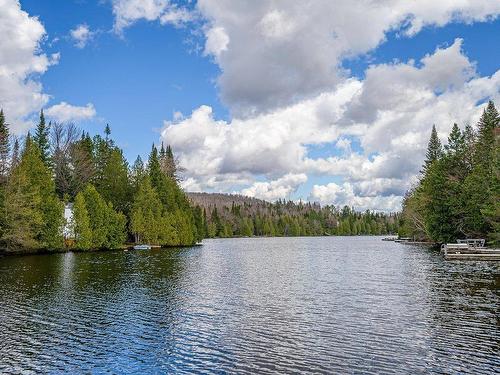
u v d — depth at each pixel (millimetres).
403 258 50781
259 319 19188
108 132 102562
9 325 18172
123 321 18891
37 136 80438
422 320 18391
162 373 12898
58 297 24406
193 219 102938
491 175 52875
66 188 81188
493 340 15461
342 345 15266
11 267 40250
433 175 64688
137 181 92938
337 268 40812
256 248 87625
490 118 62438
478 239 53719
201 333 16984
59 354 14578
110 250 71125
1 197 51781
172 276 34375
